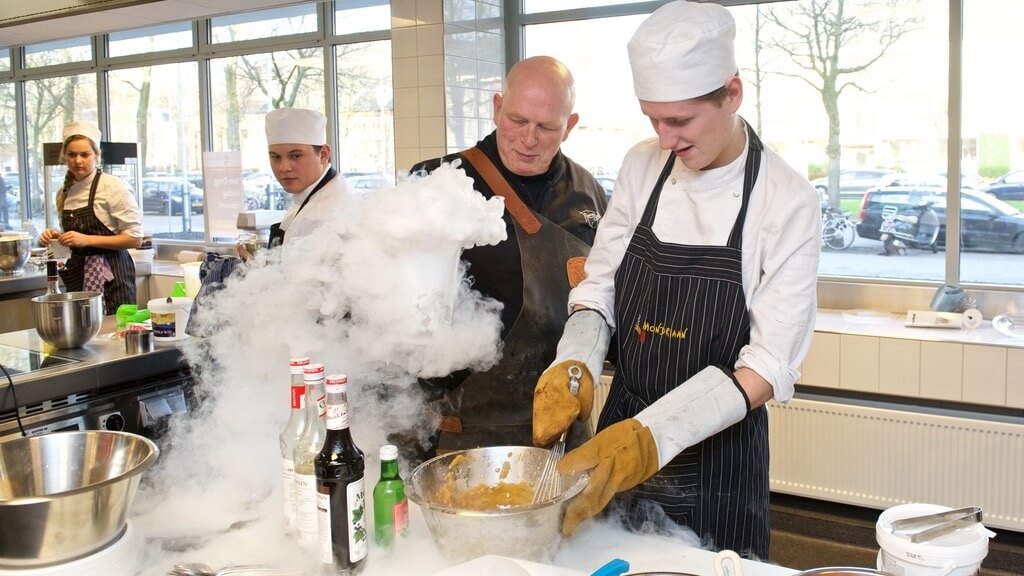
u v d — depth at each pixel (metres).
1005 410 3.14
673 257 1.60
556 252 1.87
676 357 1.60
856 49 3.66
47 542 1.04
